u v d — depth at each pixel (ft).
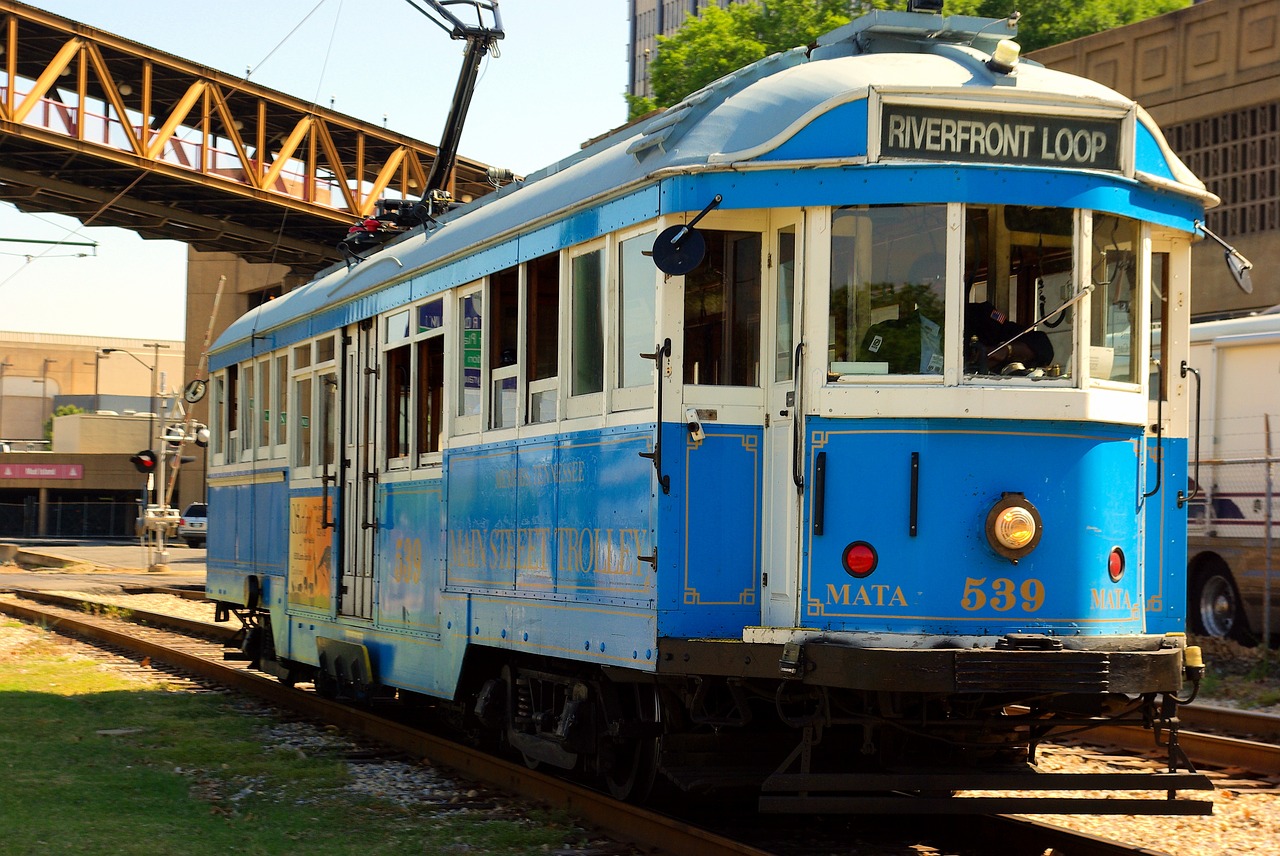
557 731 25.16
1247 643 47.42
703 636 21.36
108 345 379.35
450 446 29.30
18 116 97.96
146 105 107.65
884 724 20.68
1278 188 73.56
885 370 20.30
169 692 40.16
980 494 20.04
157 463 107.76
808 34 115.34
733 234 21.90
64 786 24.76
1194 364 50.21
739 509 21.66
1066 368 20.51
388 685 33.65
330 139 122.62
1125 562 21.04
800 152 20.62
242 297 174.70
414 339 31.53
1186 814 20.66
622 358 22.94
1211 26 76.89
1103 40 82.84
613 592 22.68
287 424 40.14
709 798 25.17
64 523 205.67
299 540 38.73
